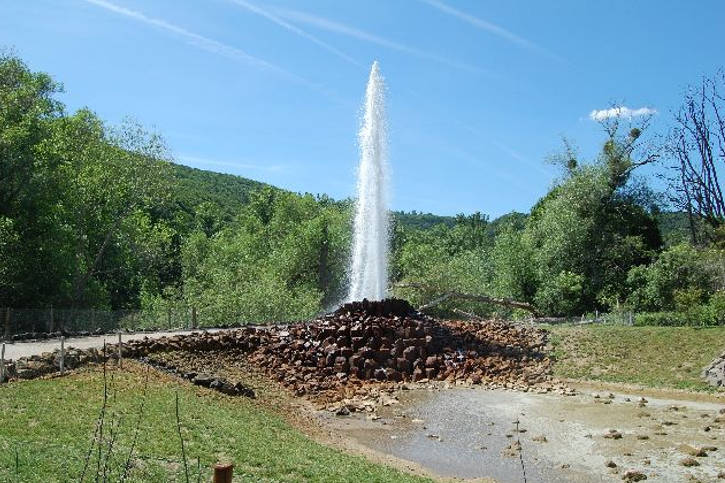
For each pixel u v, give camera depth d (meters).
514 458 17.48
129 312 35.66
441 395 25.30
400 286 47.19
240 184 152.25
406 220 194.12
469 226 113.44
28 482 11.03
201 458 13.59
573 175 57.78
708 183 56.03
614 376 29.34
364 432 19.95
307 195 76.12
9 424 14.47
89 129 44.81
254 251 67.94
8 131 36.31
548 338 34.25
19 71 41.59
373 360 27.55
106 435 14.21
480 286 52.59
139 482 11.63
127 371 20.86
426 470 16.31
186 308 42.28
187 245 64.56
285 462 14.20
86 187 43.56
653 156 56.44
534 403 24.36
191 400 18.73
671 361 30.08
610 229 54.41
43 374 19.53
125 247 47.75
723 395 25.75
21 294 37.69
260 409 20.31
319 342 28.09
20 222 37.84
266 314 43.28
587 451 18.08
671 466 16.53
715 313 35.81
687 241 56.69
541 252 54.31
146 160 45.59
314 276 63.41
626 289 49.94
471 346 31.36
